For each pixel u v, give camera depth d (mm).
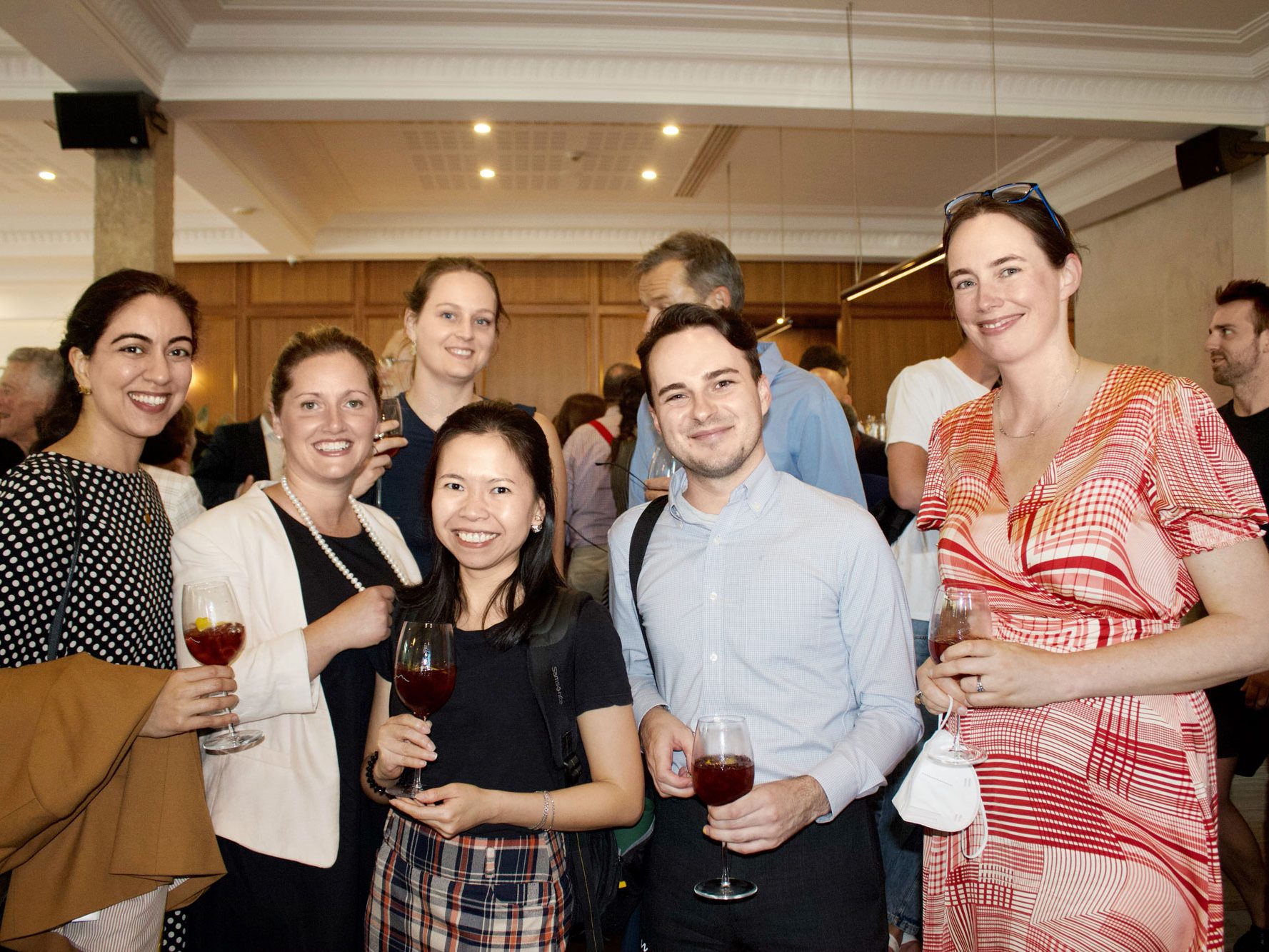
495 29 4914
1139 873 1271
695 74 5133
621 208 8289
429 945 1476
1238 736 2631
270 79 5027
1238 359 2934
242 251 8516
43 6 4047
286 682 1606
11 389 3723
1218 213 6086
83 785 1407
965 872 1434
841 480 2029
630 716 1564
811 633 1571
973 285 1478
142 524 1727
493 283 2469
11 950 1521
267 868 1632
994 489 1494
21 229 8383
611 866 1595
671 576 1667
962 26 4957
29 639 1530
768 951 1534
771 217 8578
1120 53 5258
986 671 1280
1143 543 1334
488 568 1669
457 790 1378
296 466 1880
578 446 3941
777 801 1373
